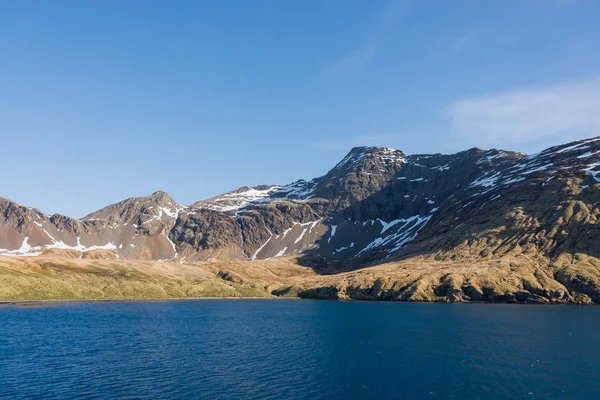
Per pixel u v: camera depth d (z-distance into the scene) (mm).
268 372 73062
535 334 109562
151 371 73312
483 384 65500
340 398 59375
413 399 58969
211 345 97875
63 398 59062
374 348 94062
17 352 87188
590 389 62906
